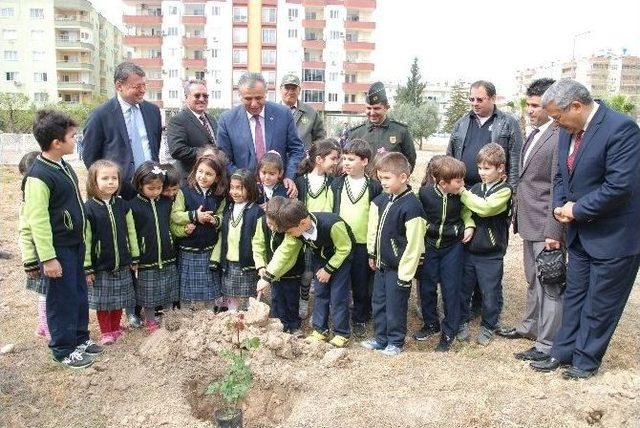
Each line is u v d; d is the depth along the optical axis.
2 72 55.34
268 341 4.33
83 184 15.94
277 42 52.97
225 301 5.50
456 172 4.70
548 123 4.73
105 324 4.79
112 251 4.63
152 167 4.89
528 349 4.82
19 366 4.36
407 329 5.45
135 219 4.88
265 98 5.61
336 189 5.33
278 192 5.38
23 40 54.97
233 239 5.17
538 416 3.66
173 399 3.85
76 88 55.97
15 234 9.45
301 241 4.81
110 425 3.59
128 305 4.82
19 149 27.84
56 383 4.07
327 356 4.39
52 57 55.50
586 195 4.00
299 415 3.66
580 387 4.04
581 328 4.22
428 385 4.08
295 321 5.16
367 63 54.06
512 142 5.35
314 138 7.05
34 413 3.71
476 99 5.36
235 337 4.35
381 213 4.71
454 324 4.88
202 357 4.30
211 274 5.31
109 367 4.30
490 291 4.97
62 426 3.58
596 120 3.96
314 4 52.66
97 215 4.58
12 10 54.41
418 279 5.12
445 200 4.83
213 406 4.09
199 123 5.96
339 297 4.83
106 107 5.16
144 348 4.50
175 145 5.81
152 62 52.22
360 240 5.16
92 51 57.59
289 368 4.20
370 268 5.25
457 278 4.89
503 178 4.91
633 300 6.61
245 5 51.97
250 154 5.66
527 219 4.79
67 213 4.15
